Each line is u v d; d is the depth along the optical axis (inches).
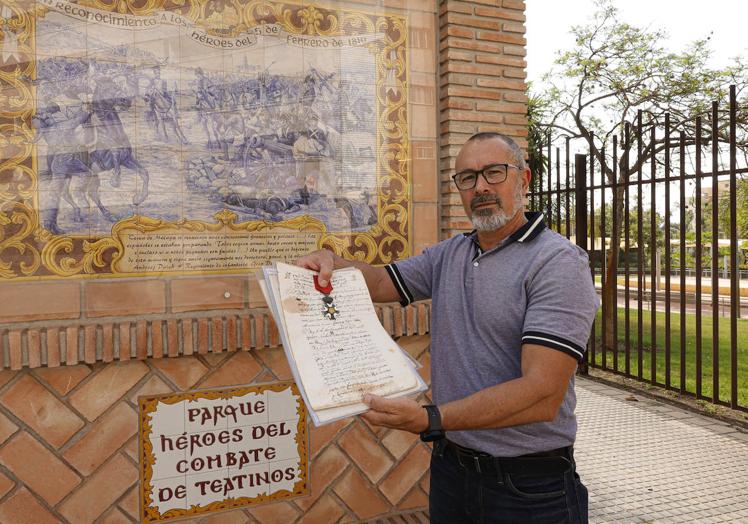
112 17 110.0
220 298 117.2
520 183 80.2
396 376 70.8
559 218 285.0
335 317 75.5
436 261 89.4
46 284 105.7
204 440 115.2
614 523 142.6
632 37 472.4
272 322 117.2
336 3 126.9
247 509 118.7
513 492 75.2
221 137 117.6
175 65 114.3
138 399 110.3
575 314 68.9
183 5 115.0
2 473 102.5
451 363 79.4
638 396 260.5
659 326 479.8
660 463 181.3
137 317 111.3
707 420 225.3
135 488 110.6
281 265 76.7
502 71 138.7
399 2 132.4
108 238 109.7
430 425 65.2
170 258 113.9
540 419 67.1
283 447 121.1
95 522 108.0
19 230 104.1
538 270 72.6
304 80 124.3
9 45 103.6
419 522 127.6
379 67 130.6
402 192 132.9
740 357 354.9
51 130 106.1
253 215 120.1
